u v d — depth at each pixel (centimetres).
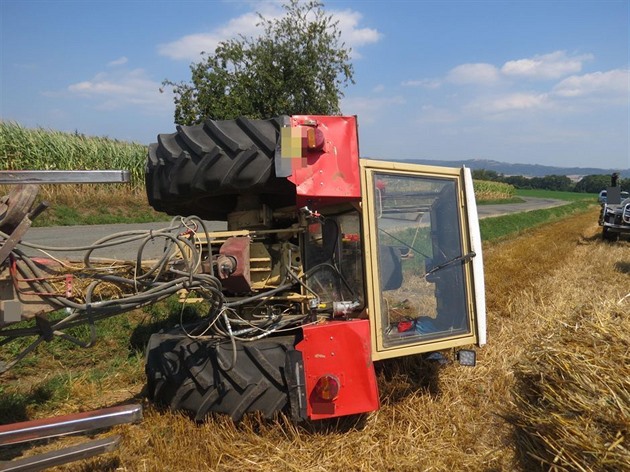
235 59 1593
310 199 410
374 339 420
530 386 369
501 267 1234
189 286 375
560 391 336
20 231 301
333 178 406
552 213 4028
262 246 461
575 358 344
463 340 479
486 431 439
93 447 324
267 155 409
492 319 785
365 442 406
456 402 487
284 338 430
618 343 353
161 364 433
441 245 480
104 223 1631
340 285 451
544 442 334
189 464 375
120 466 374
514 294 927
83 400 501
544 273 1202
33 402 488
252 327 436
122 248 999
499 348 629
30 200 303
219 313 416
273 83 1598
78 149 1927
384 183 440
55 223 1537
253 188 416
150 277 380
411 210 460
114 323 709
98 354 632
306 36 1648
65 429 312
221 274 409
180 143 436
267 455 385
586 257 1523
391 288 439
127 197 1931
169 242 375
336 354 402
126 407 335
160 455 383
